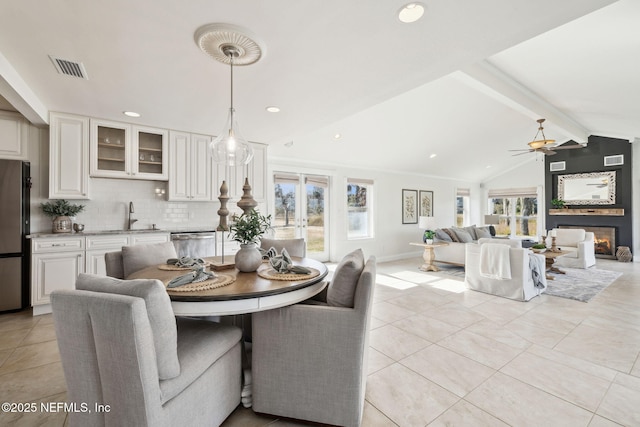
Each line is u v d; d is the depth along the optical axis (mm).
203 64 2189
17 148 3326
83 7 1573
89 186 3447
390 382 1984
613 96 4145
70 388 1230
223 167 4305
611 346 2510
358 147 5832
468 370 2135
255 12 1621
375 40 1889
